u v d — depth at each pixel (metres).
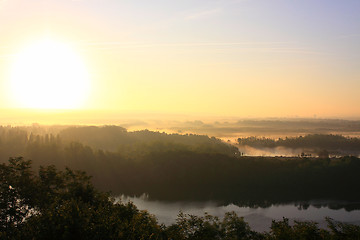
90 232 24.50
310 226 38.09
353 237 36.56
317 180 124.12
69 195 36.66
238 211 93.06
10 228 29.80
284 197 109.31
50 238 23.56
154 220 34.62
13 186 35.78
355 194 113.25
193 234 39.03
